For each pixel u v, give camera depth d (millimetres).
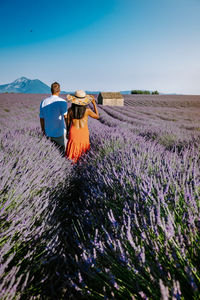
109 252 1110
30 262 1133
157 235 997
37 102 33906
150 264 924
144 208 1302
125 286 925
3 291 844
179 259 895
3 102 30703
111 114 20609
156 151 2920
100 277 1001
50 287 1022
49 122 3471
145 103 48094
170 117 20844
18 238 1190
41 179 1853
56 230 1462
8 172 1595
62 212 1817
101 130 5008
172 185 1474
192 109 35438
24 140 3037
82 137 3203
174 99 58125
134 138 4031
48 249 1213
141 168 1934
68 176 2416
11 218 1198
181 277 851
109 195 1706
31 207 1470
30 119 12016
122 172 1774
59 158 2684
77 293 1055
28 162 2008
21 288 934
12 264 1103
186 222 1101
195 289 667
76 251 1317
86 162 2809
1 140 2965
